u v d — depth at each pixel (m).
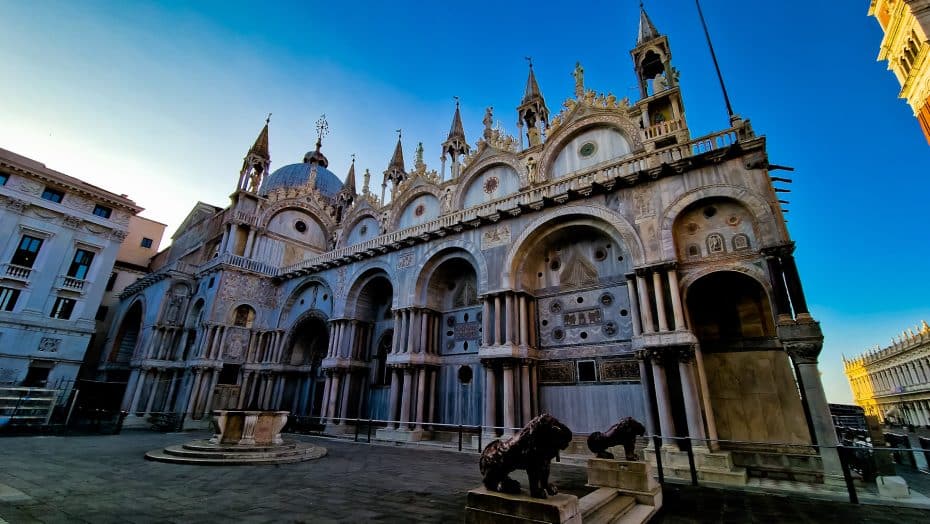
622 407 16.86
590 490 9.61
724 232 15.69
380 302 29.23
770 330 15.11
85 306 32.44
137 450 14.92
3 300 29.17
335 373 26.06
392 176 39.59
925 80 28.11
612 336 17.92
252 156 38.06
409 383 22.39
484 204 23.20
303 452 13.91
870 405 69.31
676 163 16.70
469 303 23.75
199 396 28.66
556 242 20.83
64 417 29.02
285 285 33.97
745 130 16.02
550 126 25.88
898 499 9.52
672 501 9.22
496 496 5.84
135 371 33.12
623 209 17.91
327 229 41.44
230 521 6.69
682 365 14.45
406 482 10.28
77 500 7.62
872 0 31.33
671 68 24.94
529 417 18.12
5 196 29.81
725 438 14.64
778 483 12.16
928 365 49.94
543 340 19.91
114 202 35.09
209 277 33.75
